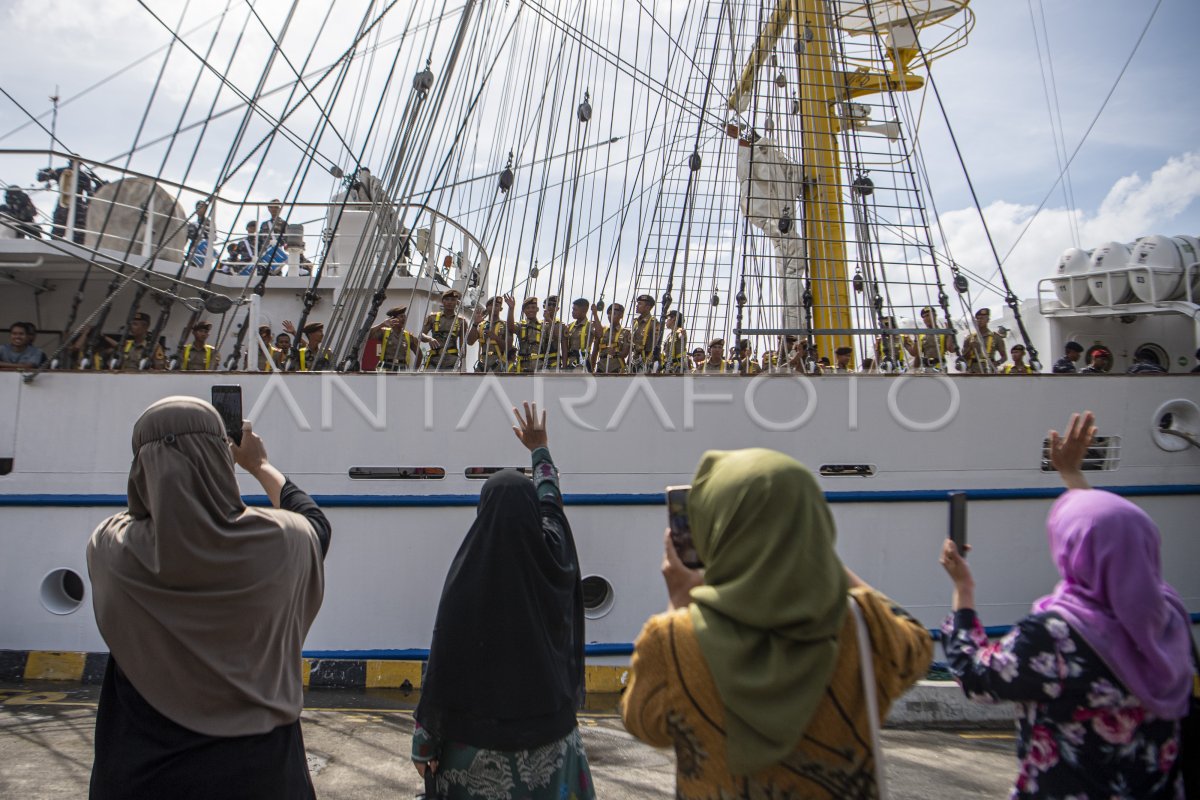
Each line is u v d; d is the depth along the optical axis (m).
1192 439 7.16
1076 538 2.39
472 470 6.54
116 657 2.26
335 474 6.51
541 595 2.86
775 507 1.71
